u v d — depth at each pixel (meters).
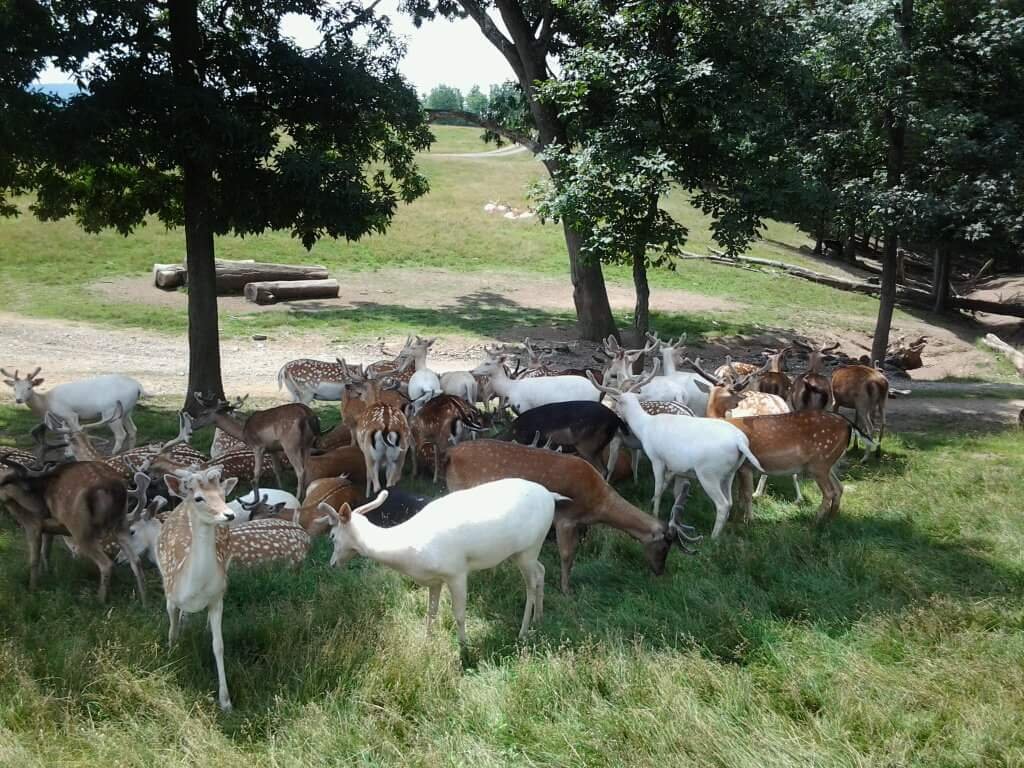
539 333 22.80
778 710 5.77
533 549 6.86
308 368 13.58
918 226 17.39
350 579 7.48
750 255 35.25
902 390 18.11
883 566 7.88
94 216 14.48
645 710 5.54
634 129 14.54
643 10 14.20
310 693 5.82
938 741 5.38
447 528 6.39
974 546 8.64
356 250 30.52
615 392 9.54
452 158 52.31
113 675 5.66
